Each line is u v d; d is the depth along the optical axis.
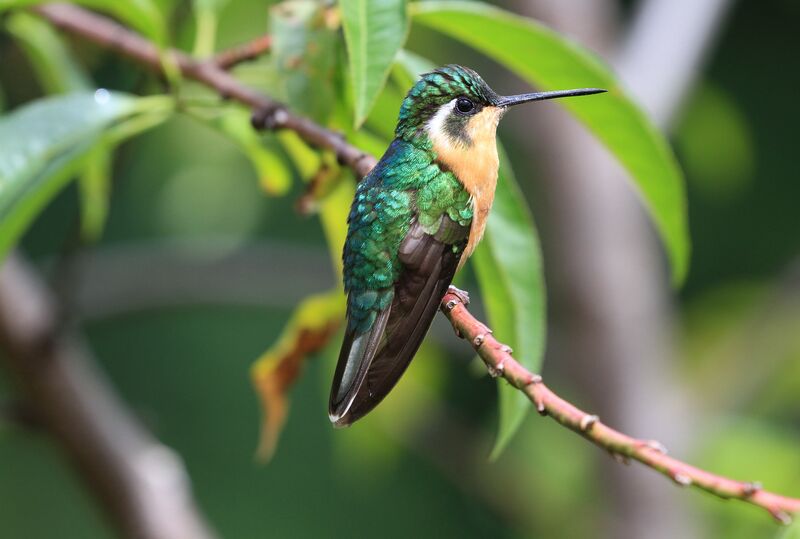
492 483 12.88
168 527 8.95
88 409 8.98
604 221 11.86
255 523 15.68
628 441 3.91
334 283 11.66
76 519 15.20
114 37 6.96
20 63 10.33
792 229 16.25
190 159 11.23
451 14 6.36
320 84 6.14
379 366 5.64
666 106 11.73
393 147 6.30
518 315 6.01
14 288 8.77
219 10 9.55
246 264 11.49
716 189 14.55
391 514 16.20
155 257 11.12
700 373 13.63
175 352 15.61
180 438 15.52
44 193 6.31
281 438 15.80
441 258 5.95
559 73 6.54
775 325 13.66
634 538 12.00
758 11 15.53
